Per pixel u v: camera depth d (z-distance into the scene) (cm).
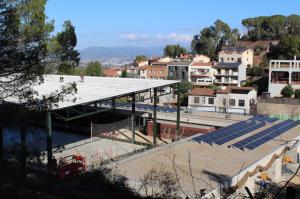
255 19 10806
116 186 1159
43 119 1140
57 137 3553
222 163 2122
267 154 2359
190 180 1755
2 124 982
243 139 2686
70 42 1435
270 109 5044
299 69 5950
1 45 1141
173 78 7594
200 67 7431
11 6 1184
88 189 1066
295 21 10219
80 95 2805
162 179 1538
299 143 2870
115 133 3700
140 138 3638
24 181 978
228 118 3841
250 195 676
